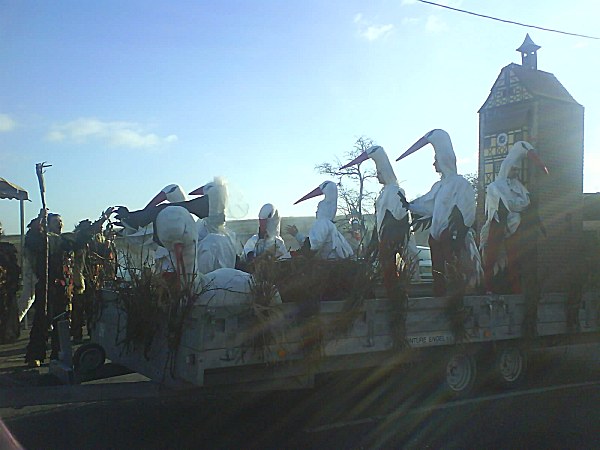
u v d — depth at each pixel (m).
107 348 7.03
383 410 7.05
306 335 5.79
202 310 5.20
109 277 7.36
